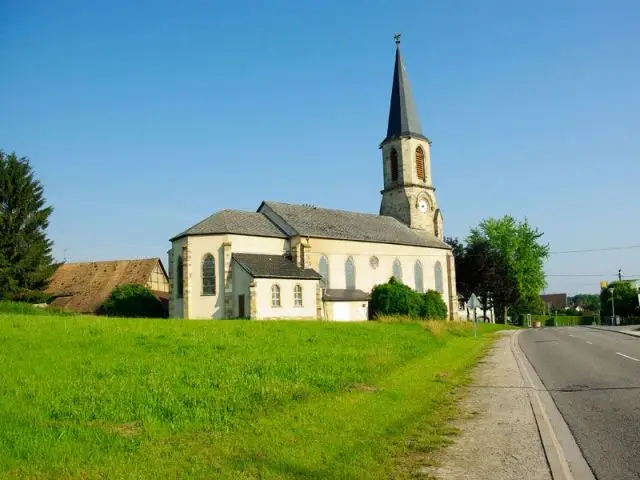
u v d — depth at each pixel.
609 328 59.34
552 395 15.43
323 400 13.72
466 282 83.81
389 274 64.81
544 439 10.41
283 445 9.72
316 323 36.25
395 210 74.00
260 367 17.55
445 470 8.72
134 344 20.83
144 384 14.15
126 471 8.17
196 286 51.66
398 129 74.62
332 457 9.16
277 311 49.81
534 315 122.44
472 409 13.77
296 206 62.91
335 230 60.69
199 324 29.67
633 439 10.12
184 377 15.32
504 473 8.54
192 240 52.16
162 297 62.81
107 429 10.39
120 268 65.12
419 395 15.38
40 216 60.31
